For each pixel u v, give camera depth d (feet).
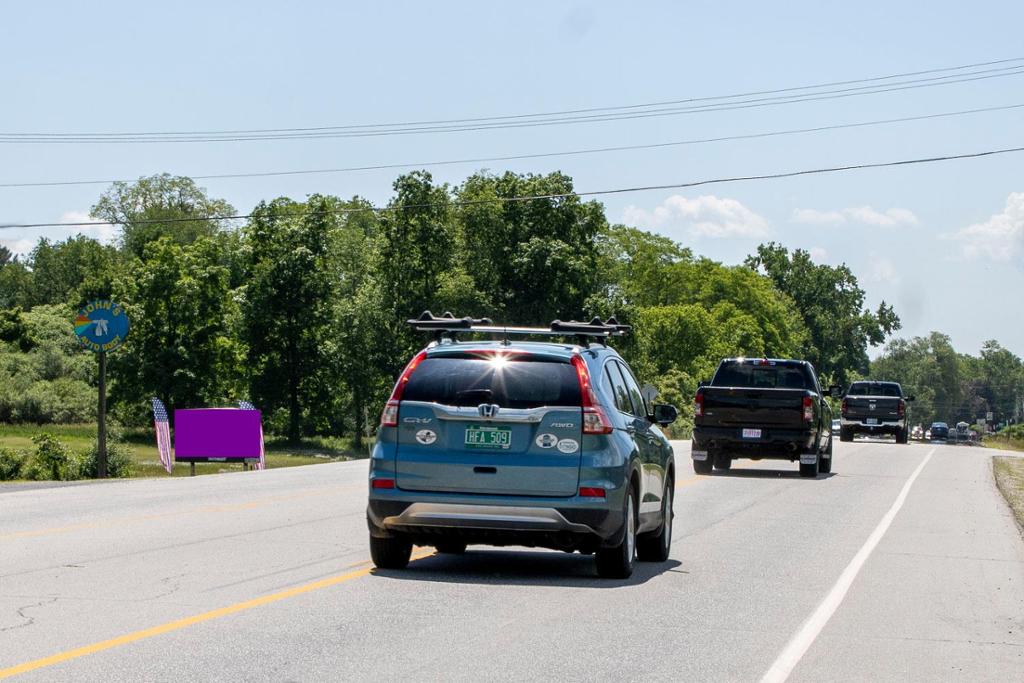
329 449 531.50
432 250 541.75
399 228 543.80
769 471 192.95
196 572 72.18
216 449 244.63
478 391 73.97
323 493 132.87
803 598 69.62
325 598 64.39
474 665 48.93
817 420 177.78
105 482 155.94
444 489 73.36
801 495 144.87
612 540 73.36
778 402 175.42
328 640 53.26
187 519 103.04
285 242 543.80
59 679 44.78
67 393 547.90
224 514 107.76
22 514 106.83
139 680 44.83
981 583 78.13
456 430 73.77
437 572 75.92
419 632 55.67
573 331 79.05
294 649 51.13
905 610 66.90
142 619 57.06
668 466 88.33
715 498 139.03
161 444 250.16
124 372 524.93
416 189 542.16
